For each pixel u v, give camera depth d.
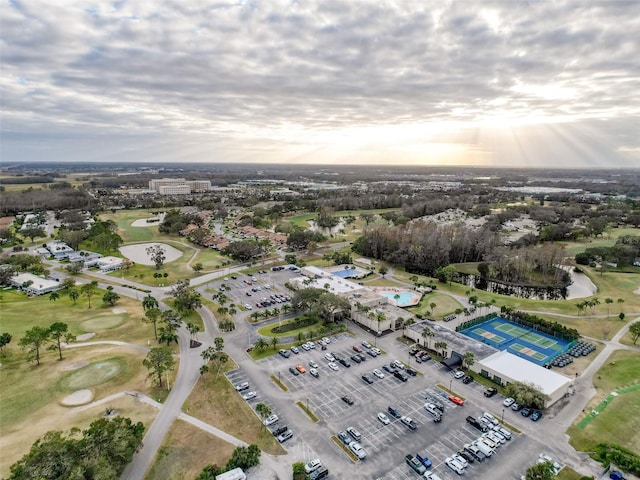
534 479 67.88
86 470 65.31
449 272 195.38
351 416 90.94
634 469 73.12
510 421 89.56
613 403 95.12
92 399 95.69
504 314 152.12
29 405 93.19
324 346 123.62
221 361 108.81
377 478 72.94
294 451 79.44
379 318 135.75
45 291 174.00
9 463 74.56
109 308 155.25
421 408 94.44
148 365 98.81
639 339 131.12
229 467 71.69
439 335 127.94
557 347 127.31
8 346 121.56
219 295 156.75
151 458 76.44
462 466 74.38
